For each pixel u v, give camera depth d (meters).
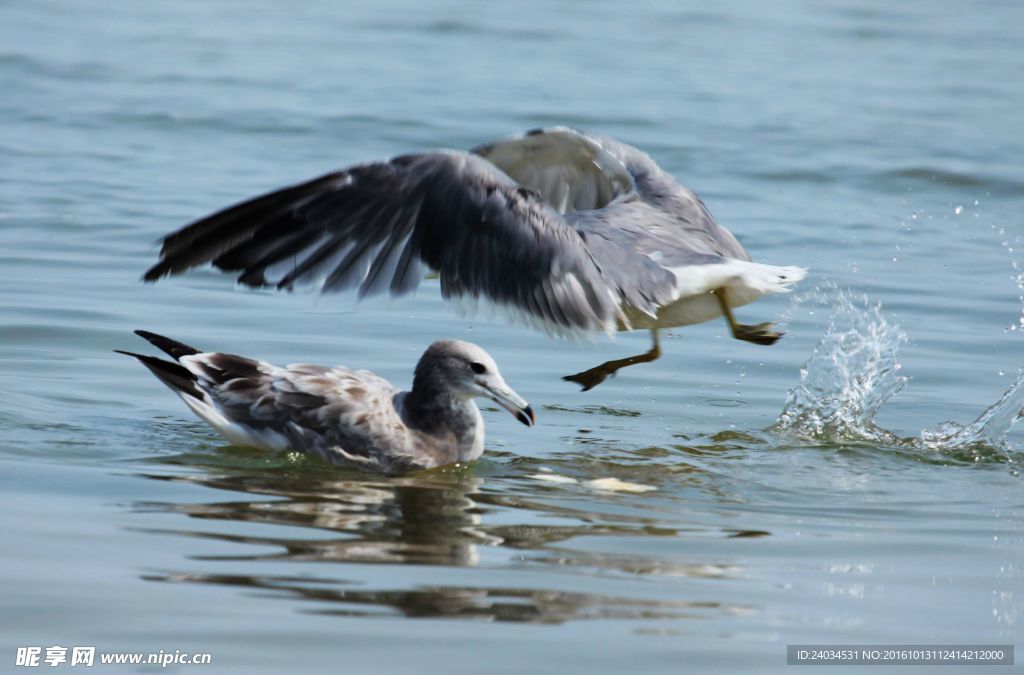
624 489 12.10
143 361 13.33
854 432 14.18
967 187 25.88
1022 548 10.67
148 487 11.55
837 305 18.98
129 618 8.69
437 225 10.84
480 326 17.72
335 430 12.73
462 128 27.92
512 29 39.72
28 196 22.41
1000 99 33.12
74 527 10.33
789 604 9.37
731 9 44.56
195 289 18.66
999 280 20.45
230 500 11.32
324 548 10.15
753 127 29.45
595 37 39.06
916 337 17.67
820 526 11.15
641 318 12.51
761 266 12.14
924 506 11.80
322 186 10.91
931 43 40.12
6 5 40.50
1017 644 8.73
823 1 46.53
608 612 9.11
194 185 23.48
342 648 8.38
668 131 28.67
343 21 40.19
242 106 29.45
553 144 13.57
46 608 8.77
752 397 15.40
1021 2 47.28
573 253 10.68
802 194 25.08
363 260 11.05
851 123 30.25
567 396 15.29
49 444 12.63
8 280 18.27
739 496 11.99
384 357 16.09
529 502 11.64
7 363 15.16
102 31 37.38
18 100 29.25
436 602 9.16
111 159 25.11
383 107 29.59
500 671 8.15
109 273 18.91
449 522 10.95
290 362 15.66
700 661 8.39
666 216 12.89
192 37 37.12
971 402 15.33
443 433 12.91
